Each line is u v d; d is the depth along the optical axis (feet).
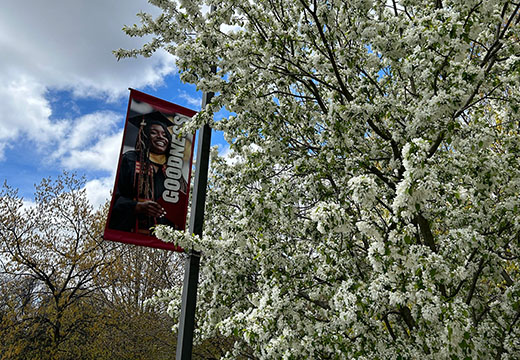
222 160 23.20
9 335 42.42
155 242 16.70
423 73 13.23
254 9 16.37
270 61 16.92
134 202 16.99
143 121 18.31
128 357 44.39
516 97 13.87
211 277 16.66
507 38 15.06
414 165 9.20
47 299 50.24
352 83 18.42
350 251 14.56
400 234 10.05
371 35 14.66
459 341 9.08
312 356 11.55
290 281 14.80
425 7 16.44
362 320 10.77
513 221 13.04
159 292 23.91
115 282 49.88
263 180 16.83
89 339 46.52
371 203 10.48
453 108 12.10
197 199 16.46
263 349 12.94
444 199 12.64
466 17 12.21
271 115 17.01
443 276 9.80
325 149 16.42
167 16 15.78
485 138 13.00
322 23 15.03
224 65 15.56
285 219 14.93
